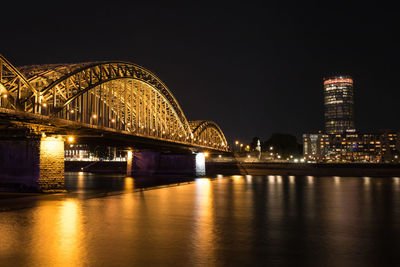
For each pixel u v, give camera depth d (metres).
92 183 80.50
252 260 18.94
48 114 51.94
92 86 63.44
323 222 30.22
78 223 28.83
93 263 18.20
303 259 19.17
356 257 19.58
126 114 80.38
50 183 52.59
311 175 129.00
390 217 32.97
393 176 120.38
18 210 36.09
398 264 18.34
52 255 19.58
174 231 25.97
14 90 50.34
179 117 116.12
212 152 155.38
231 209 37.88
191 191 60.66
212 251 20.62
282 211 36.59
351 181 92.69
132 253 20.05
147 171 116.50
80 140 74.12
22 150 52.47
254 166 137.88
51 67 59.44
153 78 95.44
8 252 20.09
